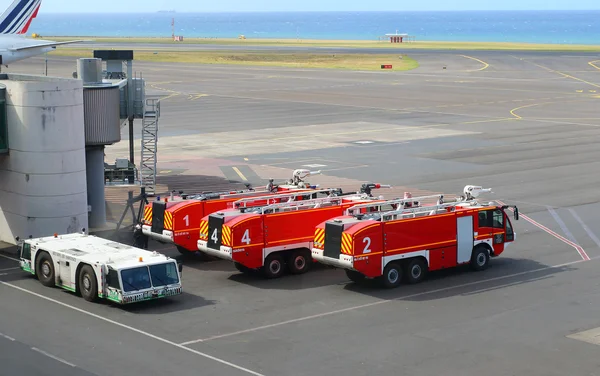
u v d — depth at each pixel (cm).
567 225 4281
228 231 3200
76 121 3738
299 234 3359
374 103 10675
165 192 5050
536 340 2542
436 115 9406
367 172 5844
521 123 8675
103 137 4156
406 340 2539
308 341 2527
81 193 3803
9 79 4150
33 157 3666
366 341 2528
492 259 3625
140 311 2828
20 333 2573
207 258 3662
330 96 11550
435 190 5134
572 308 2888
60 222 3738
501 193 5097
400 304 2934
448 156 6581
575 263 3544
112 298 2823
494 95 11650
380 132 8038
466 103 10656
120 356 2373
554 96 11506
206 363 2322
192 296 3036
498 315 2803
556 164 6181
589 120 8906
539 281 3250
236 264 3409
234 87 12888
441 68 16862
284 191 3984
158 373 2239
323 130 8188
